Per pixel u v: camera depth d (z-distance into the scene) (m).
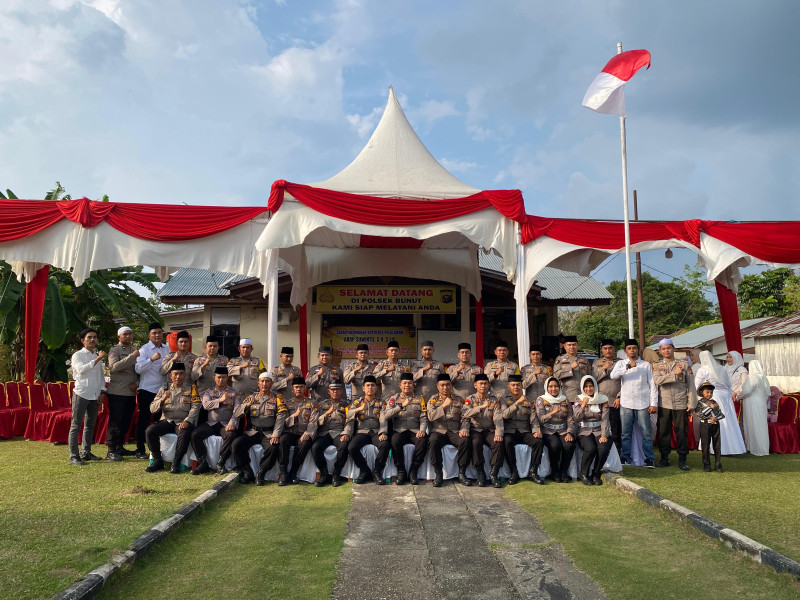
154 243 9.58
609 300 14.77
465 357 8.85
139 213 9.56
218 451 7.71
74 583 3.86
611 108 9.80
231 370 8.55
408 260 13.12
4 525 5.18
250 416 7.72
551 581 4.27
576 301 14.78
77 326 14.41
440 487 7.27
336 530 5.43
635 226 9.84
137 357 8.73
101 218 9.51
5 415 10.20
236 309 15.09
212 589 4.07
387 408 7.63
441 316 14.40
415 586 4.18
